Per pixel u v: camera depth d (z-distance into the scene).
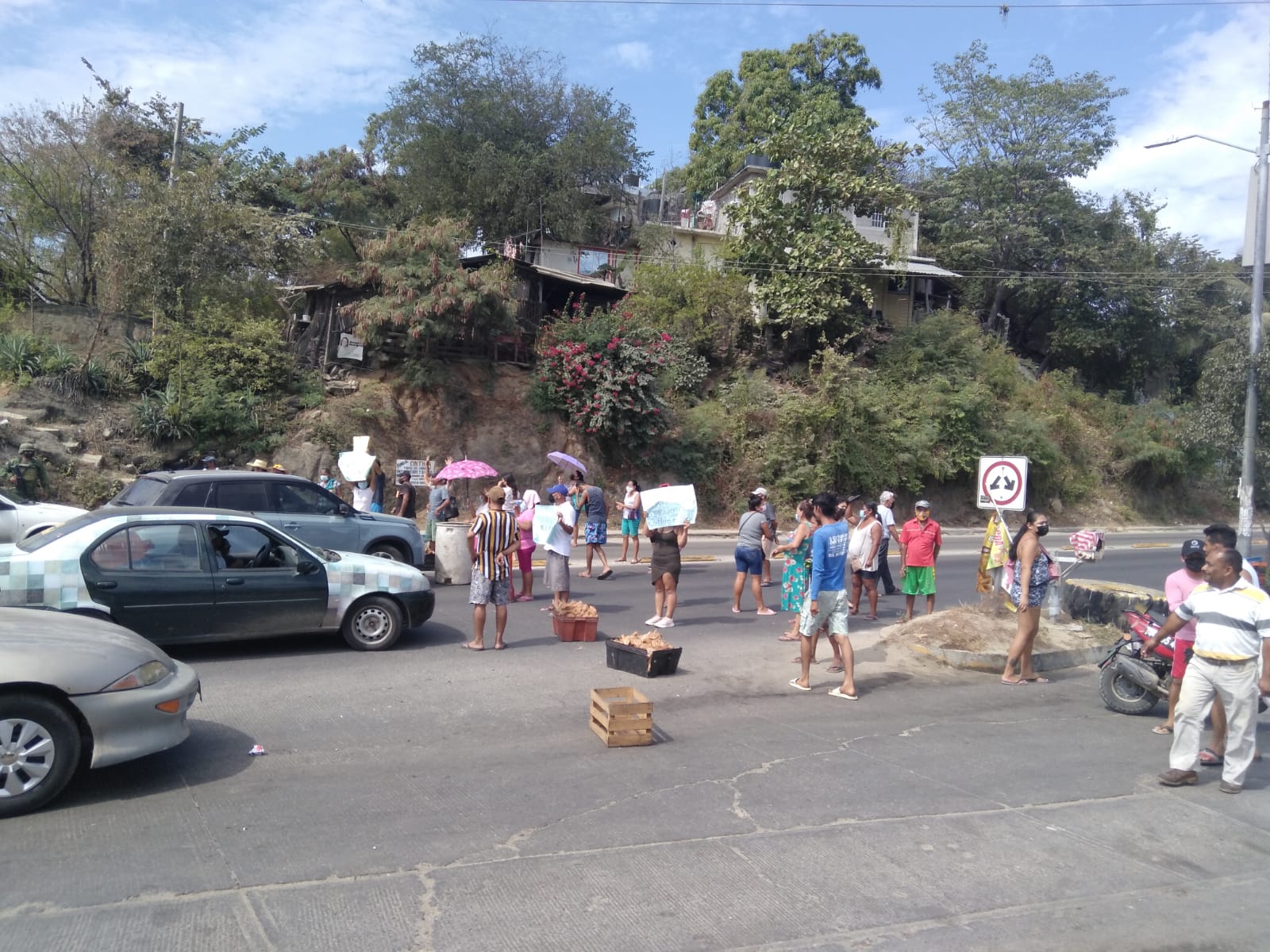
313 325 25.38
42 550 8.47
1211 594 6.61
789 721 8.05
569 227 33.97
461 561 15.31
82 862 4.74
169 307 22.80
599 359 26.12
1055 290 43.31
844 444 29.58
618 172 35.56
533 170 33.03
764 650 11.05
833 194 32.72
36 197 24.41
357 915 4.28
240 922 4.17
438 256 24.23
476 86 33.91
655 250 34.31
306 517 13.03
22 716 5.33
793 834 5.44
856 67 47.38
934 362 35.50
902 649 11.02
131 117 27.84
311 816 5.47
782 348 34.09
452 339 25.00
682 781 6.30
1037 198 43.06
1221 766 7.17
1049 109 43.09
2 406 19.97
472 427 24.88
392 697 8.27
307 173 34.78
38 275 25.36
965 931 4.39
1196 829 5.81
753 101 46.44
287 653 9.87
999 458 11.93
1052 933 4.41
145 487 12.47
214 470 12.81
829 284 32.72
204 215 23.36
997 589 12.02
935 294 44.84
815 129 40.62
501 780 6.24
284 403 22.59
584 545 22.61
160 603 8.84
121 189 24.98
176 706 5.93
